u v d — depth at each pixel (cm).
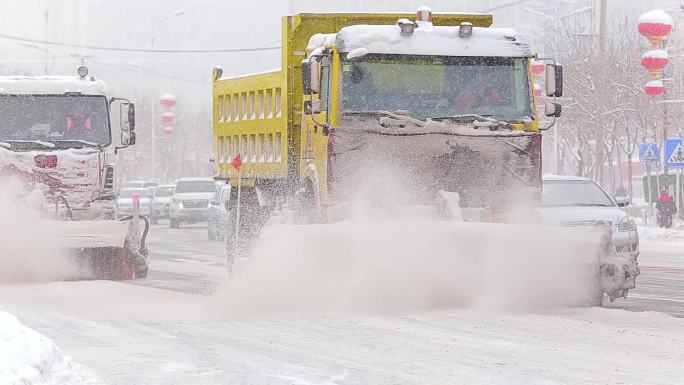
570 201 5228
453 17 3997
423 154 3447
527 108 3569
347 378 2016
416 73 3509
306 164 3756
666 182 9025
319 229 3219
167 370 2123
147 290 4044
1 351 1895
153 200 13175
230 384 1970
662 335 2570
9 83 4734
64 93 4759
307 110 3462
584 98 12962
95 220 4650
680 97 13112
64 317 3070
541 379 1986
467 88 3541
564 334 2600
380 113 3441
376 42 3494
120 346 2455
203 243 8356
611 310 3150
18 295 3844
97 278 4609
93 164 4703
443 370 2094
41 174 4644
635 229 5038
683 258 6134
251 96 4603
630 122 13725
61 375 1955
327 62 3522
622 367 2112
